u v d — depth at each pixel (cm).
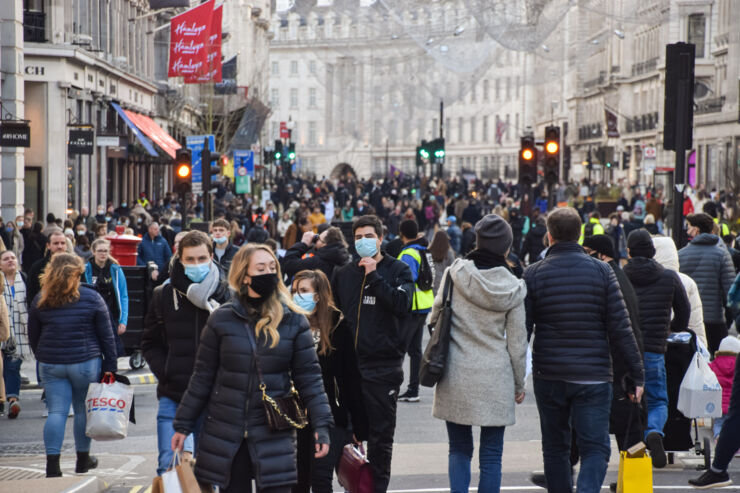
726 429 1750
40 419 2705
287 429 1287
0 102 5731
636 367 1541
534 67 7431
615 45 17500
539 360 1563
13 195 5891
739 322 2178
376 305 1694
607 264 1576
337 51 5181
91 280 2647
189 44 8131
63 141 6900
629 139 17275
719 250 2644
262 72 17412
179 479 1235
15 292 2702
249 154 9294
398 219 8606
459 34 3966
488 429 1562
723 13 13400
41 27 6794
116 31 8744
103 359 1956
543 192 10381
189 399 1295
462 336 1552
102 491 1814
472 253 1560
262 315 1288
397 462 2064
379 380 1691
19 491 1712
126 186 9519
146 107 10138
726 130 12725
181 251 1641
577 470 1931
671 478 1906
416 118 5906
